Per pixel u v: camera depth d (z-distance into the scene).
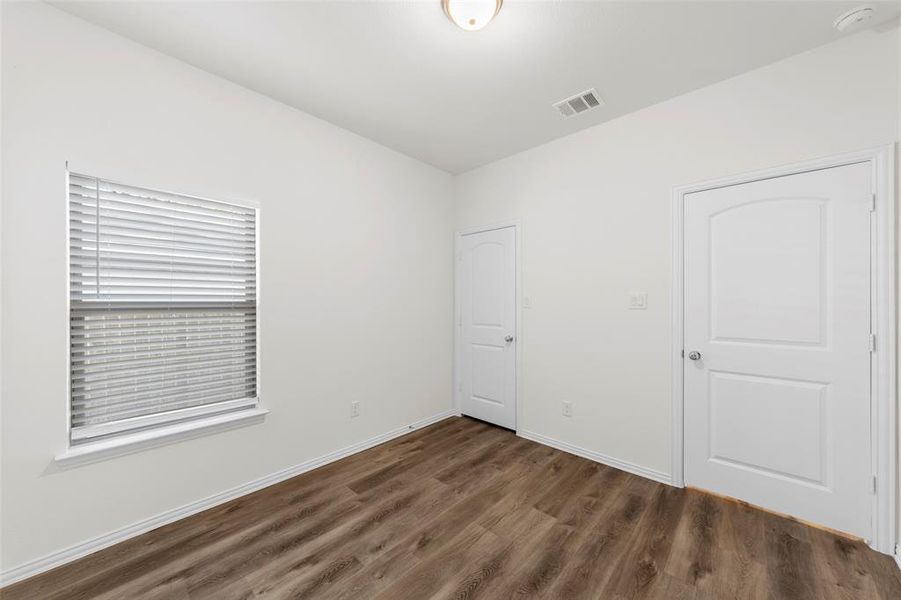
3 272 1.57
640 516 2.05
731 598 1.50
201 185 2.14
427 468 2.66
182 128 2.07
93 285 1.83
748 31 1.81
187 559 1.73
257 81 2.26
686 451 2.37
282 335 2.50
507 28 1.80
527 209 3.23
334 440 2.80
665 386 2.43
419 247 3.50
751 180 2.12
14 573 1.58
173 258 2.08
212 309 2.23
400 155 3.31
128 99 1.89
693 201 2.33
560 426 2.98
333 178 2.80
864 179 1.80
